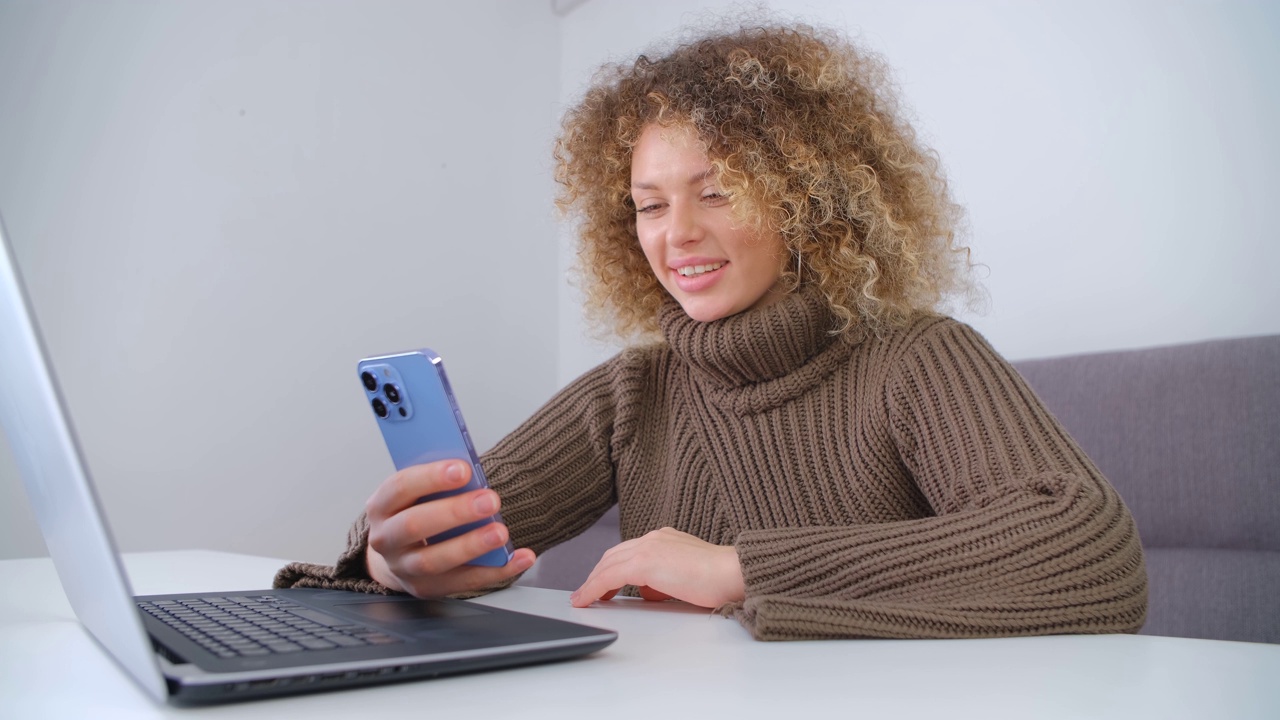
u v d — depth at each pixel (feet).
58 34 7.27
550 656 1.55
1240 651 1.78
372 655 1.39
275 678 1.28
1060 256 6.51
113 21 7.52
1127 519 2.27
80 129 7.34
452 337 9.45
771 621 1.83
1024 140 6.73
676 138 3.13
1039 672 1.57
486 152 9.78
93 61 7.42
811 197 3.24
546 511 3.44
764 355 3.16
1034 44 6.72
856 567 2.13
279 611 1.91
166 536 7.62
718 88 3.20
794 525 3.17
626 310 4.04
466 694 1.36
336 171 8.73
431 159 9.38
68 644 1.86
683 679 1.48
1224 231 5.79
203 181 7.95
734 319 3.17
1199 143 5.91
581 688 1.41
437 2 9.50
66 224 7.25
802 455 3.18
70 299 7.25
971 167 7.02
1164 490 5.02
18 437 1.65
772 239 3.19
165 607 1.99
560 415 3.59
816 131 3.26
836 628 1.86
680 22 8.98
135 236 7.57
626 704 1.31
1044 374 5.61
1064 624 1.99
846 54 3.62
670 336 3.30
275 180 8.36
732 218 3.10
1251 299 5.65
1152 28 6.15
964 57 7.09
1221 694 1.42
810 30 3.61
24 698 1.37
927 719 1.26
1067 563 2.08
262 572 3.47
